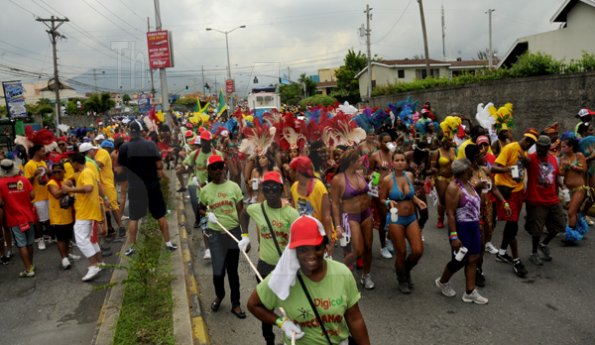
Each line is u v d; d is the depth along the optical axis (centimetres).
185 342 435
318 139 593
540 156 626
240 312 533
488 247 709
